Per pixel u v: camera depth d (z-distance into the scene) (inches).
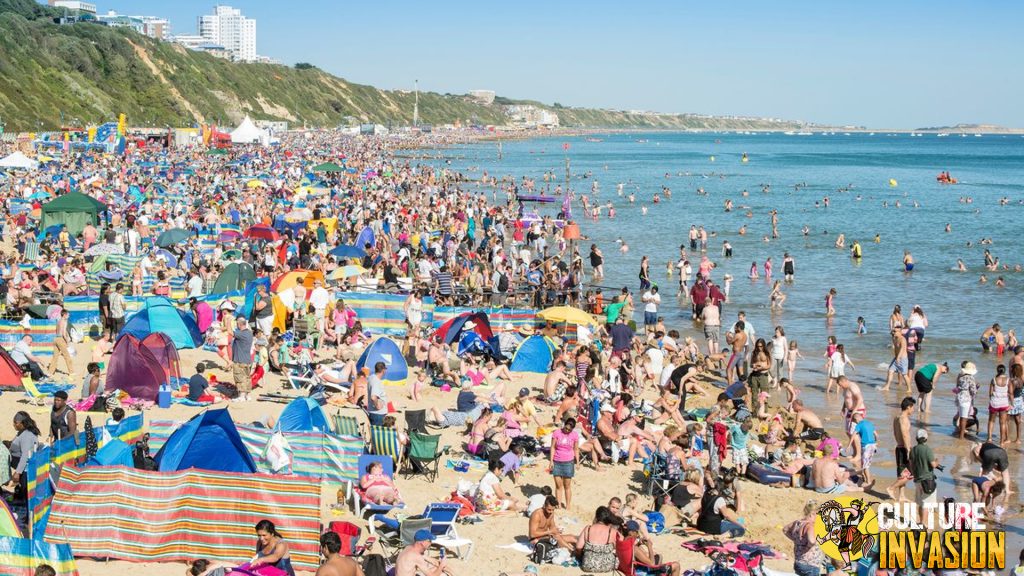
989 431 763.4
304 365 829.8
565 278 1331.2
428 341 930.7
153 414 695.1
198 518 460.1
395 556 480.1
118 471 462.0
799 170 5206.7
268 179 2790.4
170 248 1387.8
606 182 4084.6
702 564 509.4
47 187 2016.5
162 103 5398.6
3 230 1594.5
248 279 1122.7
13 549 379.9
